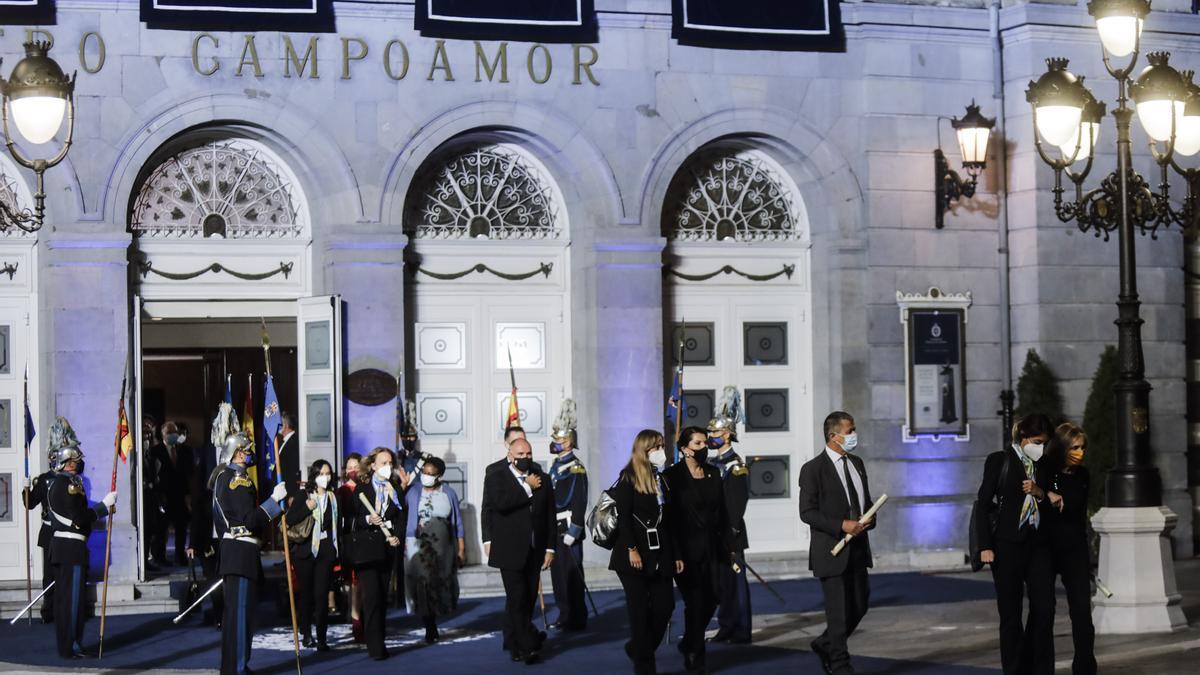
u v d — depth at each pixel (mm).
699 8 20156
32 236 18750
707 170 20953
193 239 19250
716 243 20922
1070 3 21188
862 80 20891
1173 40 21734
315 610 15461
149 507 19547
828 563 12781
